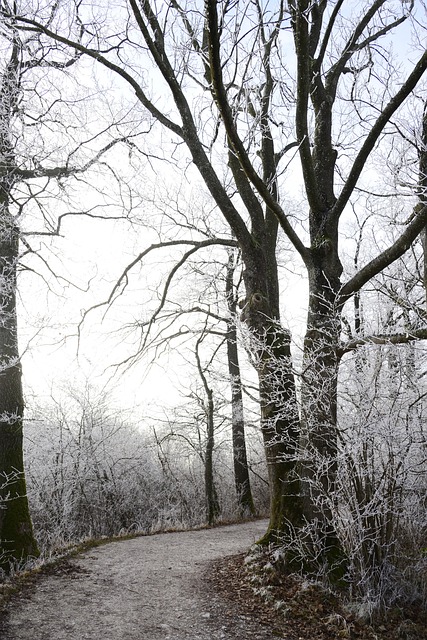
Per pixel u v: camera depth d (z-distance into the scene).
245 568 7.12
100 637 5.31
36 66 9.75
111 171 10.95
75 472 13.41
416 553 6.82
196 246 10.15
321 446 6.89
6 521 8.62
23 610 5.90
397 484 6.52
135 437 17.27
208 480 14.95
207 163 8.12
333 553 6.86
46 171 9.94
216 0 5.41
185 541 10.63
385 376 6.58
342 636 5.50
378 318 7.23
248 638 5.41
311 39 8.27
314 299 7.42
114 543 10.33
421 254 9.09
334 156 8.33
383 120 6.78
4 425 9.03
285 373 7.05
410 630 5.69
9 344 9.20
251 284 8.11
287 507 7.36
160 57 7.87
